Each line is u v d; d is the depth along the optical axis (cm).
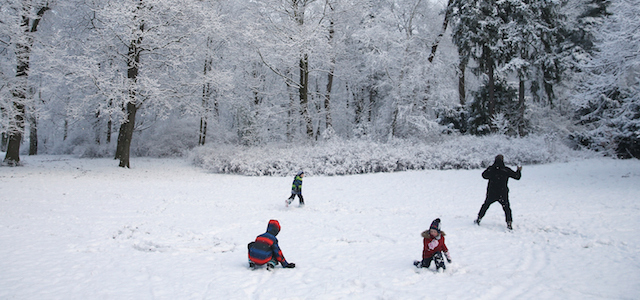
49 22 2020
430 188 1381
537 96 2767
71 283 460
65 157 2717
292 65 2248
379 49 2295
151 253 613
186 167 2211
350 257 592
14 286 443
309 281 474
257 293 430
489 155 1995
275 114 2338
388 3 2562
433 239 518
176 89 1948
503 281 472
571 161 2086
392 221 883
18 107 1805
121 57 1845
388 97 2459
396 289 444
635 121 1680
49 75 1653
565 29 2617
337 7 2191
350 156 1884
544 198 1120
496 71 2675
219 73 1952
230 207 1075
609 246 636
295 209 1052
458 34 2544
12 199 1059
